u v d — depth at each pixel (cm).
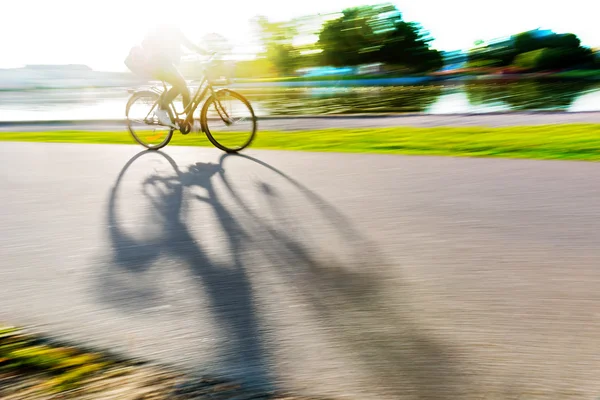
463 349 263
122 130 1107
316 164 685
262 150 793
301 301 320
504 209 477
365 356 260
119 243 429
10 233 461
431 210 483
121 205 532
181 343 276
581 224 432
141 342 278
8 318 307
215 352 267
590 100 1853
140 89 784
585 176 577
